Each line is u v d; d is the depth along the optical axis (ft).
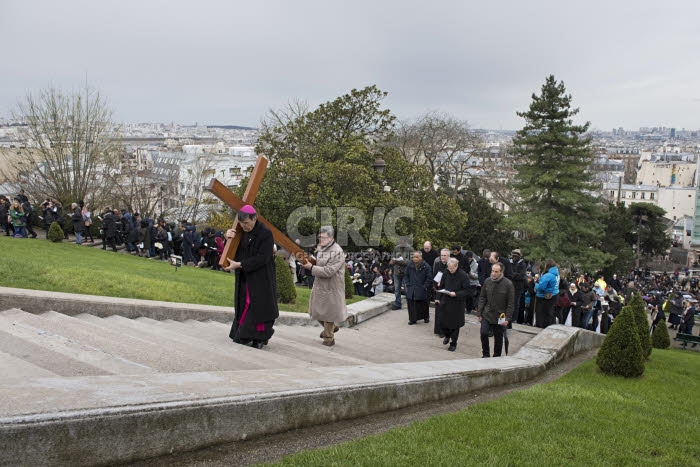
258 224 21.47
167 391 12.49
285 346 24.38
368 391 17.63
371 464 12.91
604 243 187.52
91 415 10.32
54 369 14.92
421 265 41.42
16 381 11.71
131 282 38.45
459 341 37.58
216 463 11.92
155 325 26.53
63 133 105.09
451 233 111.14
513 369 27.81
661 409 23.70
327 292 27.43
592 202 153.58
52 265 40.09
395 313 46.39
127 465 10.96
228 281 53.98
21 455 9.38
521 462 14.83
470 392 23.91
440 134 194.49
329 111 111.14
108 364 15.93
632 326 31.09
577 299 46.44
